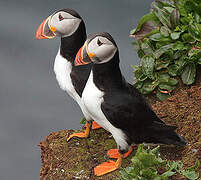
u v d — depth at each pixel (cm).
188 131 749
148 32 917
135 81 909
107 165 719
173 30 895
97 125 815
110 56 660
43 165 799
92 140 786
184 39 866
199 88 834
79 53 671
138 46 941
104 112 672
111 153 743
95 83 675
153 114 695
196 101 802
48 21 743
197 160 666
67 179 712
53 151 773
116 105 666
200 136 730
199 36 861
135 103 673
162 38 896
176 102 819
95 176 707
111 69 667
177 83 880
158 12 905
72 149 769
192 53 843
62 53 754
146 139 686
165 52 881
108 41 658
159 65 891
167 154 722
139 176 647
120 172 666
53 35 746
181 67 867
